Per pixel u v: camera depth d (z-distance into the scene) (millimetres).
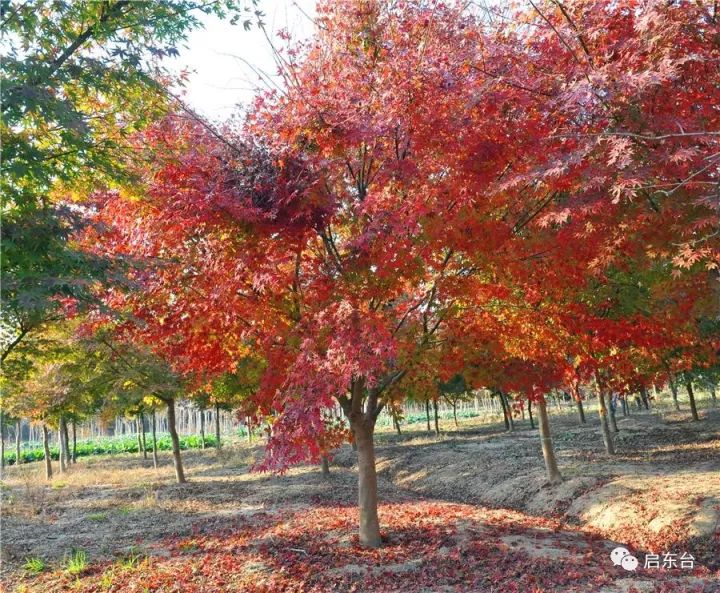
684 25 7676
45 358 13742
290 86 8469
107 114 9719
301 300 8961
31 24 8703
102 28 9031
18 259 8273
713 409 32250
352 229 8828
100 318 9555
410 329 9086
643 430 25312
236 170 8328
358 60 8555
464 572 8359
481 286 8844
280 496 15805
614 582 7879
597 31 8078
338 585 7922
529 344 9414
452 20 8438
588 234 7910
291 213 8109
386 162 8320
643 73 7094
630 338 9250
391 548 9594
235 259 8461
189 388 18547
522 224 9023
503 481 16609
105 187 9906
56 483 22875
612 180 7656
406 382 9984
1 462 29141
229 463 27297
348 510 12828
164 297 9062
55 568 9328
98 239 9586
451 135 7828
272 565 8812
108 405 23016
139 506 15461
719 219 7168
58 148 9469
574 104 7855
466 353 9469
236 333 9266
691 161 7414
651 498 11734
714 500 10766
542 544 9844
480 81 8055
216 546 10180
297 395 7715
